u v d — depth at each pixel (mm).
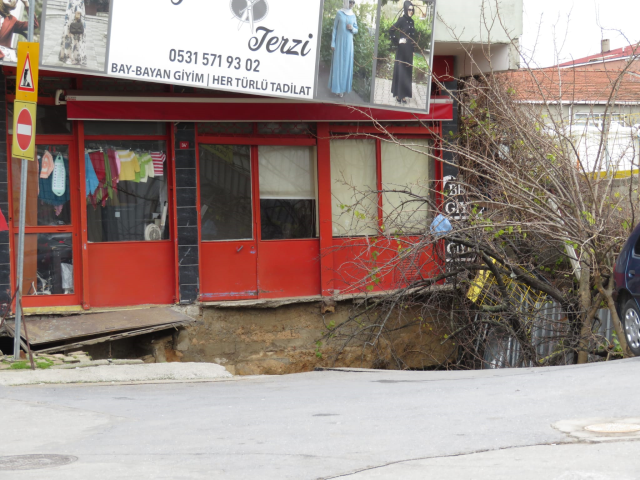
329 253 12711
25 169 8711
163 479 4305
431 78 12320
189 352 11828
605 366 8281
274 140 12492
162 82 9945
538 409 5891
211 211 12195
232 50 10234
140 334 10859
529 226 11516
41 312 10969
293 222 12766
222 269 12234
